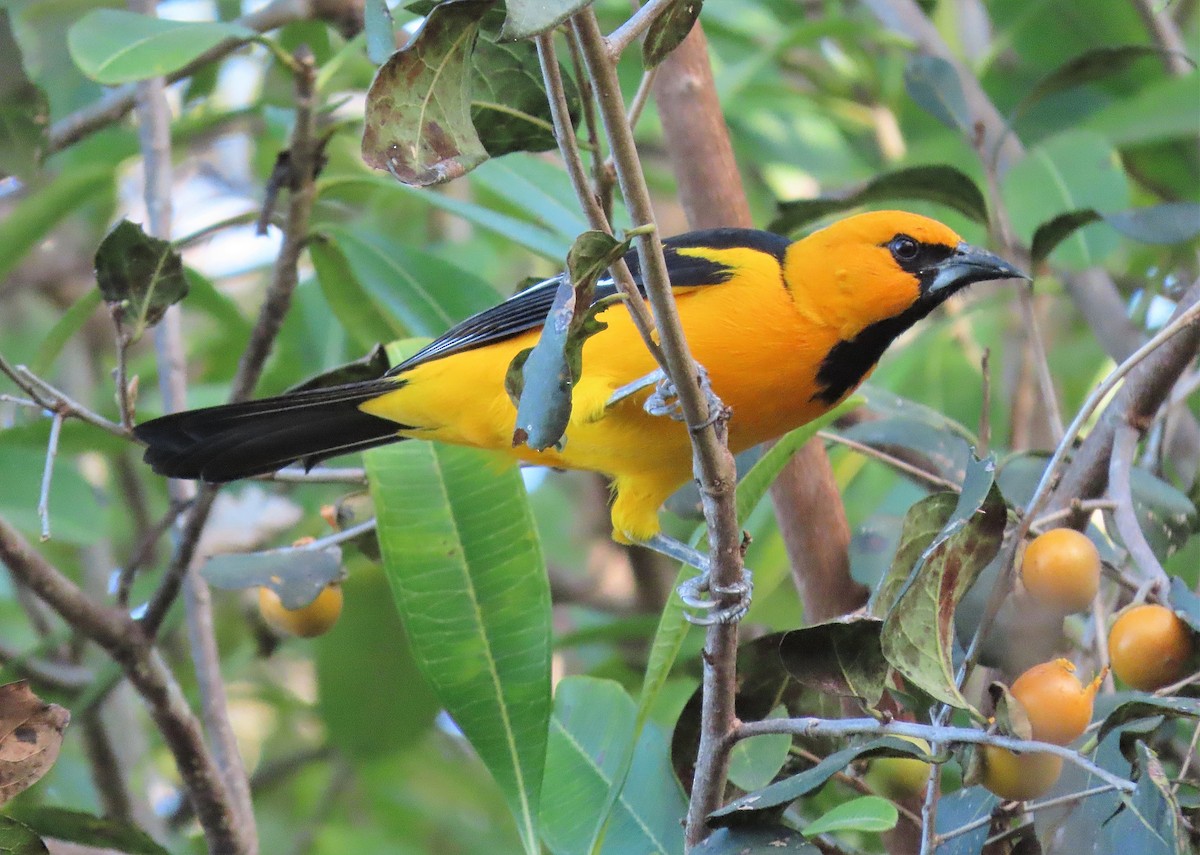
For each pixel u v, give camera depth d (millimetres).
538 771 7039
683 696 10562
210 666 8953
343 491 12180
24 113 7230
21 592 10945
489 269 13180
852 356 8156
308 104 8781
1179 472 9688
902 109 13133
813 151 13430
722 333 7777
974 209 8836
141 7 10484
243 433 8156
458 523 7496
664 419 7664
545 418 4559
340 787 12492
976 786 6551
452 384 7871
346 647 10570
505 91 6262
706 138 9242
